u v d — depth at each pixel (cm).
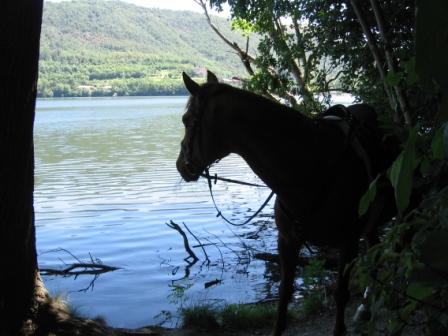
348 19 1065
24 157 393
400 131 303
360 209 181
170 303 859
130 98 16988
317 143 365
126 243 1322
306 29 1305
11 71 371
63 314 432
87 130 5719
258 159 360
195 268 1086
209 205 1758
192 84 379
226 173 2416
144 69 17138
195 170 386
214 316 546
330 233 369
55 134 5222
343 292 387
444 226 173
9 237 392
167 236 1378
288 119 361
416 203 389
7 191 385
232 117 360
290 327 518
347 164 370
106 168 2764
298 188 358
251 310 546
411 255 177
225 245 1254
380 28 671
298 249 385
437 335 178
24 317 404
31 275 418
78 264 1117
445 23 92
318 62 1305
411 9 880
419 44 93
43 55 17600
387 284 194
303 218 363
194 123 375
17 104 379
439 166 212
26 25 375
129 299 895
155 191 2062
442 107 101
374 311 197
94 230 1470
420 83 99
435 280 147
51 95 16262
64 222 1574
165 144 4072
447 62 94
